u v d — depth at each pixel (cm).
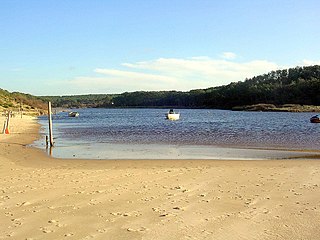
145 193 1055
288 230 723
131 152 2283
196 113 12469
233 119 7794
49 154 2172
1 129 4500
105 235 705
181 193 1051
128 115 11894
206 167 1558
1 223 782
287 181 1203
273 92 15188
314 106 12938
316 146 2588
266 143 2827
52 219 810
